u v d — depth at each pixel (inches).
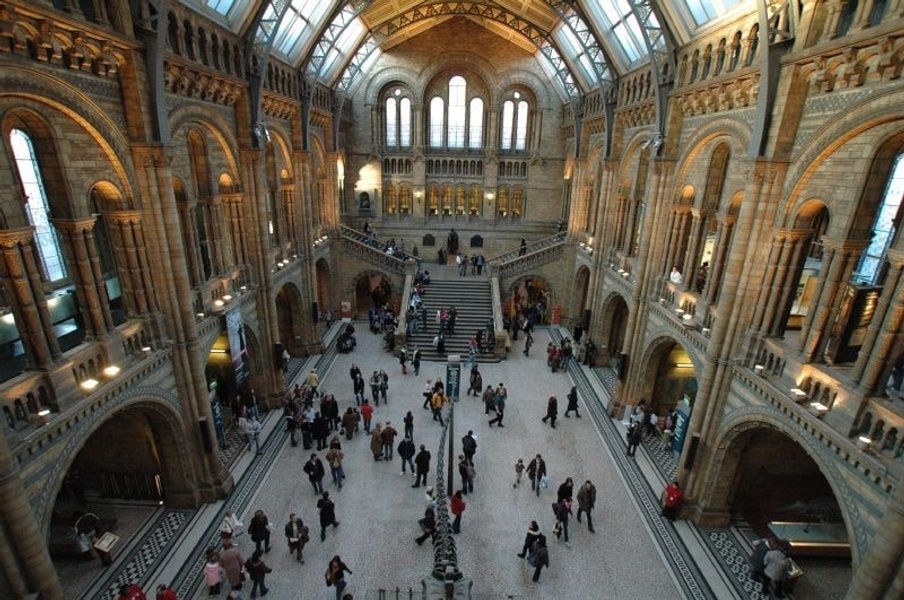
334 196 1218.6
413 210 1472.7
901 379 411.8
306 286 1020.5
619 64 889.5
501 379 966.4
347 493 627.8
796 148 464.8
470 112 1398.9
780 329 506.9
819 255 666.8
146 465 583.5
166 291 526.6
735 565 530.3
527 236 1481.3
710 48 606.5
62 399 393.7
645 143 818.8
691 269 670.5
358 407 842.2
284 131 888.9
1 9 324.8
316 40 880.9
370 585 491.5
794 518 569.0
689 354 638.5
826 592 500.1
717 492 573.9
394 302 1291.8
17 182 358.9
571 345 1149.1
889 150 374.6
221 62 626.8
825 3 426.3
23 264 367.6
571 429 792.3
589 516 568.4
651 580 509.0
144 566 507.5
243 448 720.3
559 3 884.6
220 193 714.2
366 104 1371.8
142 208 496.1
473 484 648.4
